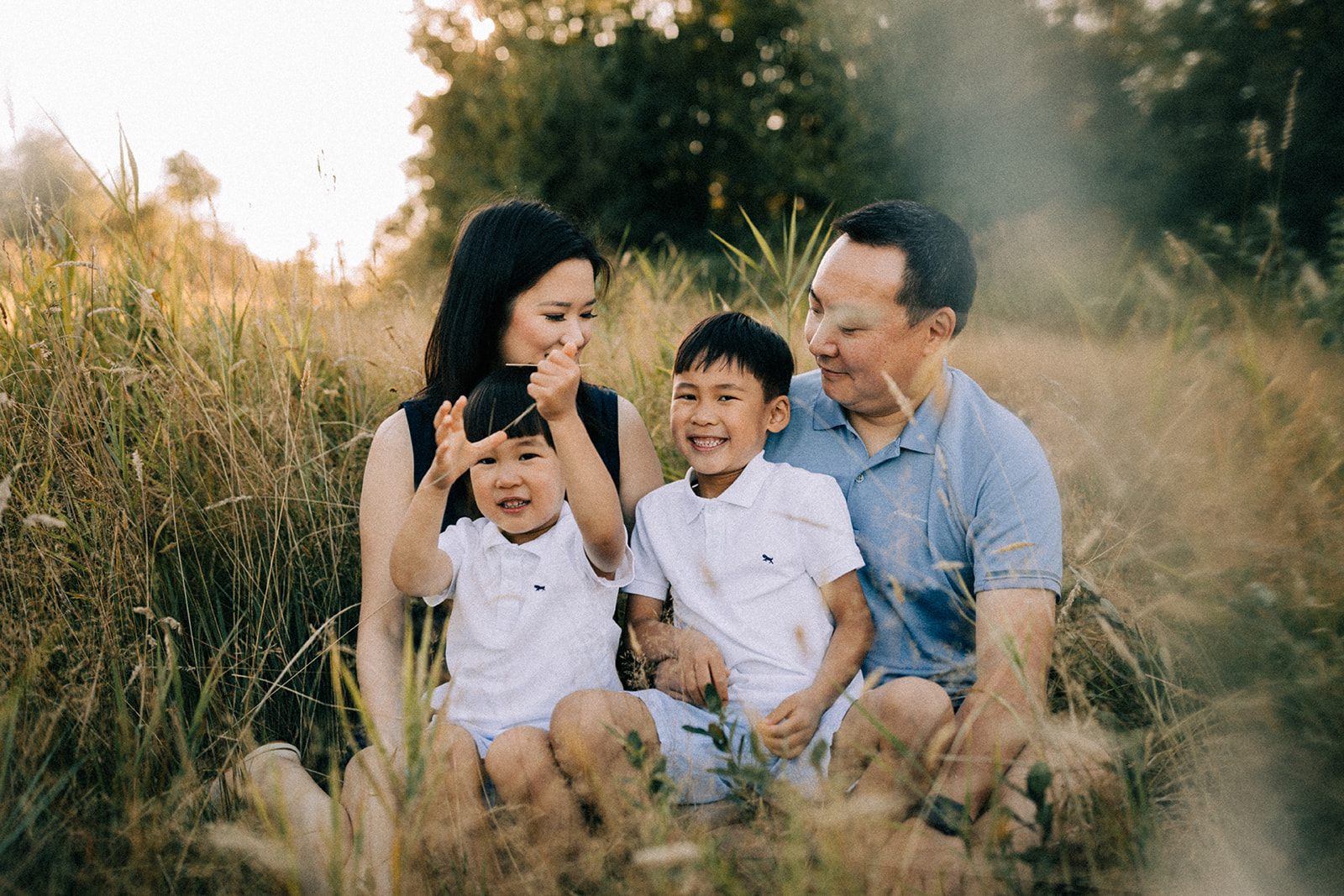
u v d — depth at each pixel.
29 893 1.40
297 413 2.61
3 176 2.53
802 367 3.02
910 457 1.99
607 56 16.97
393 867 1.33
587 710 1.67
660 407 3.14
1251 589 1.67
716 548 2.01
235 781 1.63
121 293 2.75
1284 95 9.07
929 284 1.86
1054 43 11.04
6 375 2.34
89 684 1.73
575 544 1.95
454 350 2.11
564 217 2.18
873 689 1.71
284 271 3.01
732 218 16.02
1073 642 1.89
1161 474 2.24
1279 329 2.73
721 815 1.70
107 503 2.11
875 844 1.38
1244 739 1.58
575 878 1.50
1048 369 3.37
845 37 11.80
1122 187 9.69
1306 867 1.44
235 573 2.18
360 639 1.92
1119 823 1.46
